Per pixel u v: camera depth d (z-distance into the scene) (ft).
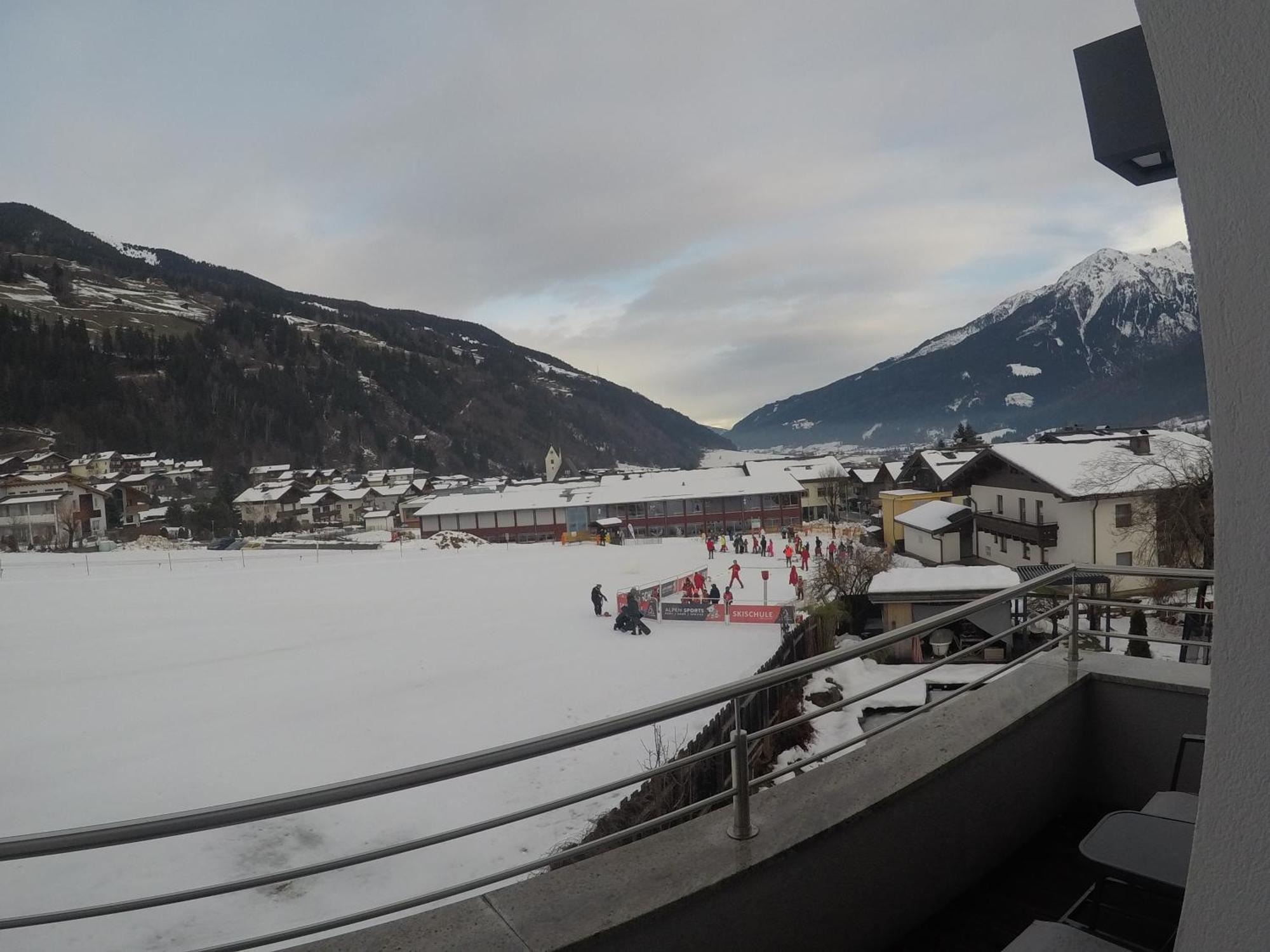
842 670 62.95
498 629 90.07
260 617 100.94
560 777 40.75
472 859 31.99
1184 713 10.41
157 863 32.04
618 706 57.36
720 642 80.18
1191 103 3.10
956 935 8.48
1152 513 92.68
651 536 252.21
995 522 119.55
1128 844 6.84
